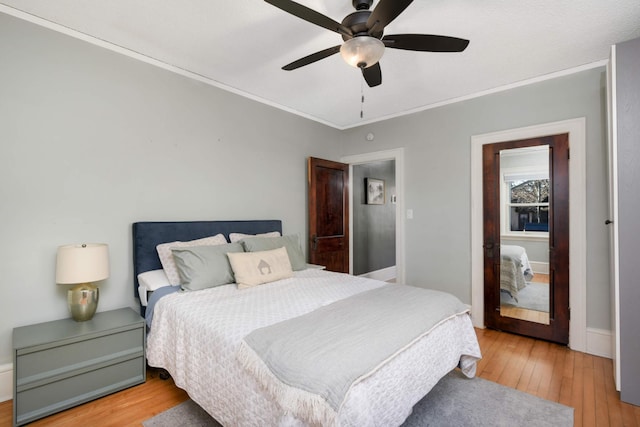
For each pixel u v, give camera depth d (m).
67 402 1.87
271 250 2.75
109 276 2.40
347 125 4.49
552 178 2.86
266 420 1.29
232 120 3.24
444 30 2.16
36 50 2.10
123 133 2.48
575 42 2.32
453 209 3.48
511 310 3.10
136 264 2.49
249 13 2.03
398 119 3.95
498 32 2.19
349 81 3.06
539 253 2.95
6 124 1.99
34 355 1.77
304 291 2.27
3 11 1.98
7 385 1.98
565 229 2.80
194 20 2.11
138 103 2.57
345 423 1.15
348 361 1.27
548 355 2.63
